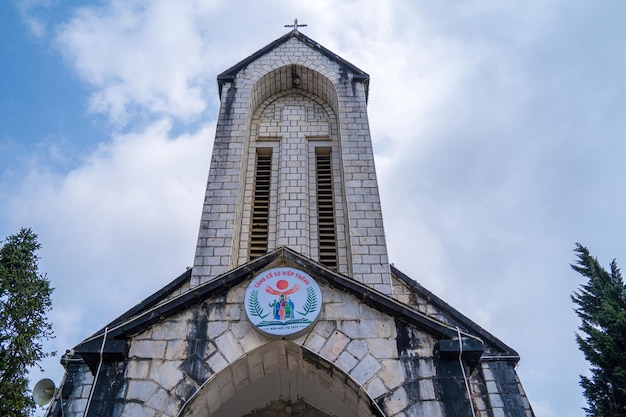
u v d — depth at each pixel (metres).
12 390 20.03
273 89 21.06
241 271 11.36
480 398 11.95
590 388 19.41
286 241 16.42
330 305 10.98
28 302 22.92
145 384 9.96
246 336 10.63
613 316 19.31
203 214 16.19
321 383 11.19
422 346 10.44
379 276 14.73
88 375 12.30
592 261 22.95
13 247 24.19
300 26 22.70
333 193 17.98
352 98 19.81
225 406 13.25
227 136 18.52
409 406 9.66
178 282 14.66
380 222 16.14
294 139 19.41
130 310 13.94
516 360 12.66
